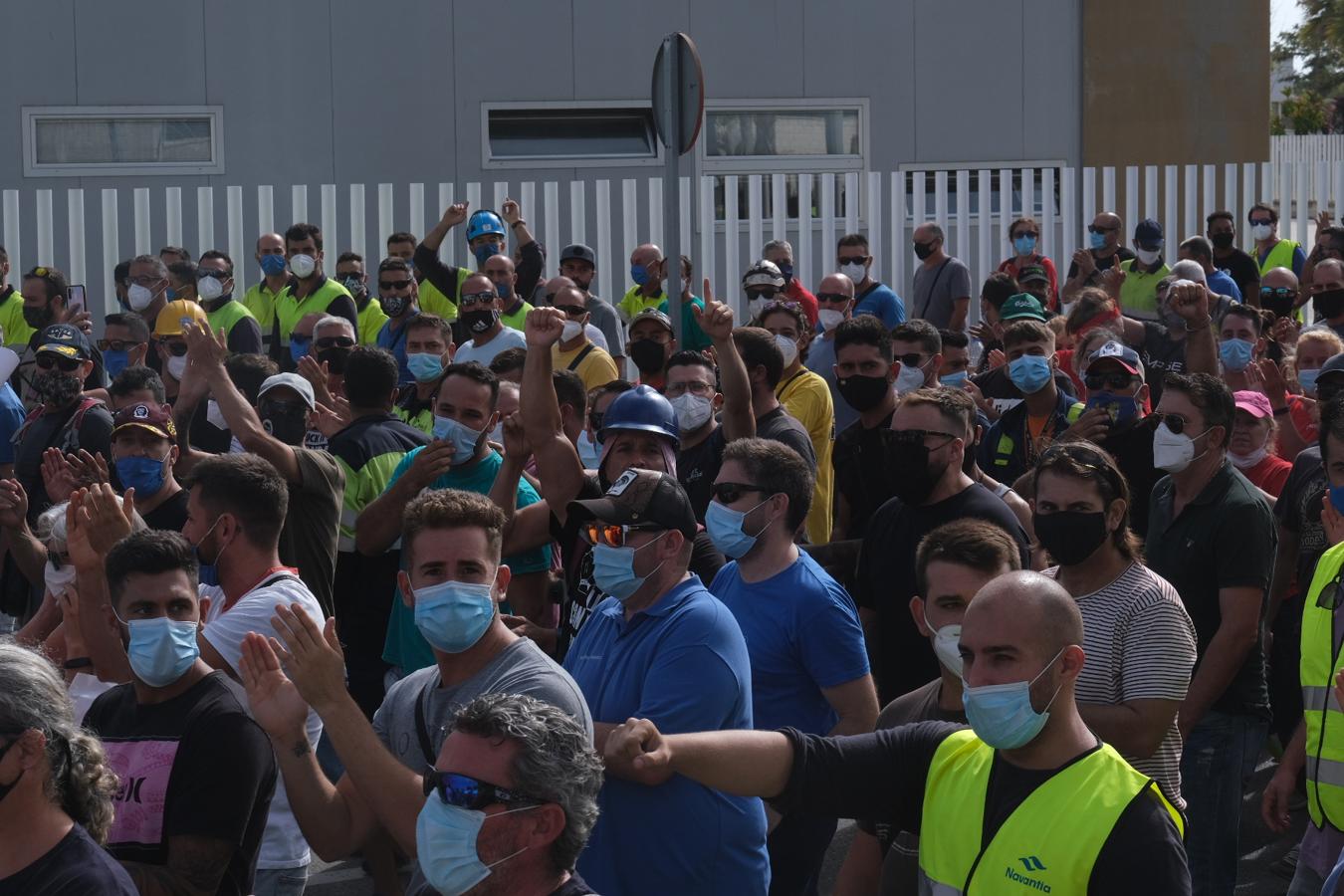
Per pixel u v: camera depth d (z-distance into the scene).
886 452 12.45
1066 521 10.48
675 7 37.78
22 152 35.06
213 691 9.46
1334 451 11.78
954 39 39.59
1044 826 7.05
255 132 36.06
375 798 8.48
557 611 15.02
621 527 9.49
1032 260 33.66
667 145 19.42
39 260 33.00
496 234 28.69
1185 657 10.34
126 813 9.15
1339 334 24.58
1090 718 10.18
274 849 10.75
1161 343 24.75
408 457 15.28
